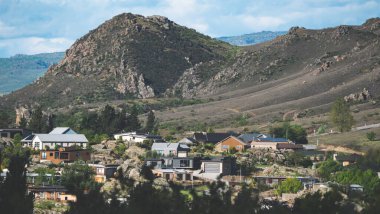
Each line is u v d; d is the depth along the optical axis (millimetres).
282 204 87188
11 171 86438
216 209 79750
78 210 80562
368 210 83375
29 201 84062
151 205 79562
